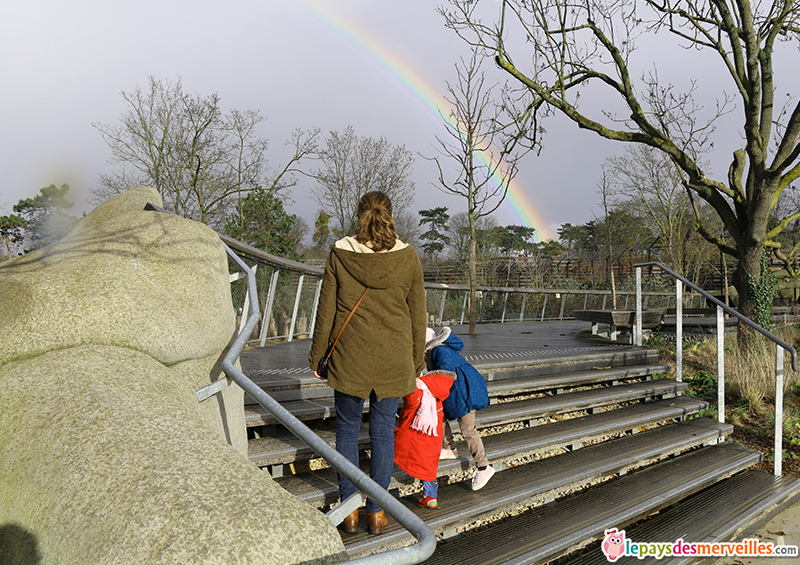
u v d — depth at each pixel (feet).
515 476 11.87
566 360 18.19
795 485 14.16
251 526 3.86
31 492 4.82
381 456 8.54
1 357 6.31
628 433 16.33
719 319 17.39
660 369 19.95
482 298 45.47
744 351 26.63
